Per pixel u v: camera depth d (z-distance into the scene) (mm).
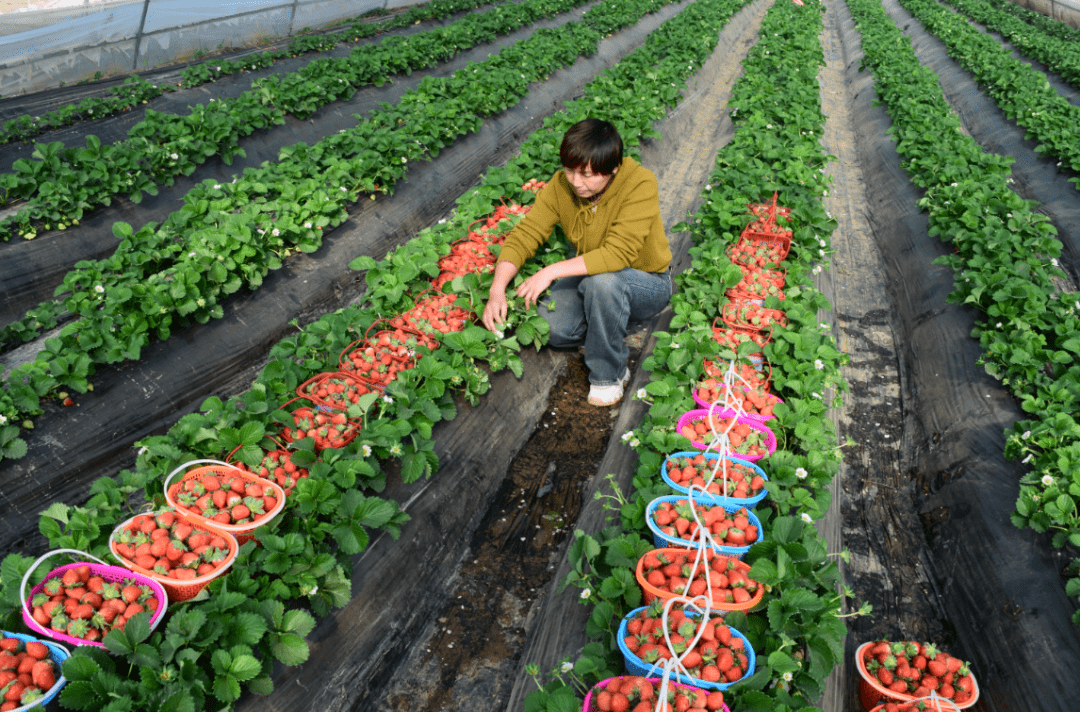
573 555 3207
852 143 11930
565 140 3928
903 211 8125
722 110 12836
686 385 4246
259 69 11797
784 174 7758
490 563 3748
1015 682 2971
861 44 18578
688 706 2344
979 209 6863
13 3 13680
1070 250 7180
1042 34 21062
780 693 2545
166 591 2633
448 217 7977
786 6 25453
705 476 3299
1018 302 5336
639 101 10188
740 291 5250
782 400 4352
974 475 4078
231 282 5273
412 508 3672
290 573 2873
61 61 11133
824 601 2793
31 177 6559
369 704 2984
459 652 3256
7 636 2320
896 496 4422
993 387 4770
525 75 11508
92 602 2490
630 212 4328
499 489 4238
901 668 2857
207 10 13750
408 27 16500
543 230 4668
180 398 4707
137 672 2430
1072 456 3715
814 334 4734
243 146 8242
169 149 7270
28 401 3922
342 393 3887
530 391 4867
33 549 3574
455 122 8977
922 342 5785
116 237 6645
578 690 2797
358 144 7520
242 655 2449
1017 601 3248
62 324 5277
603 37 17016
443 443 4074
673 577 2832
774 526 3000
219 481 2990
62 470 3932
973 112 12398
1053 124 9836
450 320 4750
